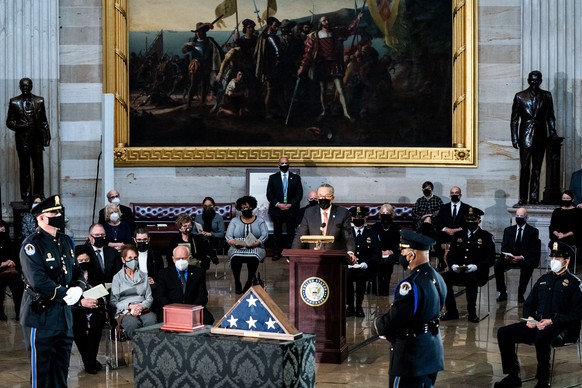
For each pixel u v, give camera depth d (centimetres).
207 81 1831
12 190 1762
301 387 606
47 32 1789
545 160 1798
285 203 1702
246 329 605
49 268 741
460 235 1218
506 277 1536
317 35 1828
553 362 894
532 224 1638
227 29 1831
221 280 1474
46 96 1789
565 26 1795
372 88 1833
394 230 1383
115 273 1064
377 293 1276
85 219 1809
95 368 927
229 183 1820
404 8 1827
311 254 947
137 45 1825
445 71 1825
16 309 1224
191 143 1833
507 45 1809
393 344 679
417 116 1830
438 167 1812
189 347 600
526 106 1669
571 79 1794
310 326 959
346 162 1814
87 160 1809
